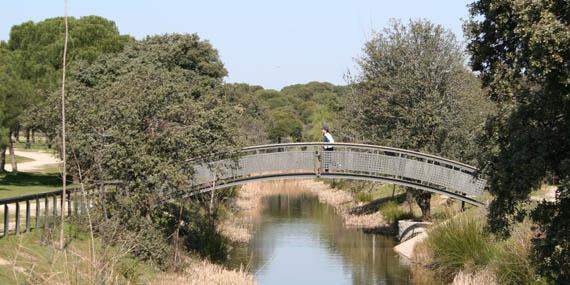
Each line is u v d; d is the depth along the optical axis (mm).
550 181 13867
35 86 34500
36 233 15148
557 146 13023
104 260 11641
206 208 27156
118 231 15180
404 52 31297
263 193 56281
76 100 17438
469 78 30734
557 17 11875
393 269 22469
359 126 33031
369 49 32094
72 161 16547
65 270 10359
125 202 16484
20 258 12633
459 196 25656
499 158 14062
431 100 29953
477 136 15328
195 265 19062
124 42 44938
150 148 18125
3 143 32656
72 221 16812
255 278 20812
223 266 21203
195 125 19016
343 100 40938
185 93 20000
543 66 11609
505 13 13578
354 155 26234
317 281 20672
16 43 46281
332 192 52969
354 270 22438
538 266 14555
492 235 18953
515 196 13555
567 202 13234
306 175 25938
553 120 13281
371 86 32031
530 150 13031
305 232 31969
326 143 25828
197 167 23391
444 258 20391
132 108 17578
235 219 33062
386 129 31156
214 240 23406
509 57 13805
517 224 17234
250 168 25141
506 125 14016
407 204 34406
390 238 29797
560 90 12367
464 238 20078
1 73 33844
